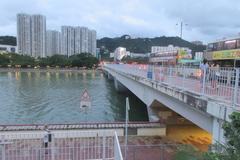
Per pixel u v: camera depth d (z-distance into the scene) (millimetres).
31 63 142625
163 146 13000
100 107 34500
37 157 10641
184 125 18406
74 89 54969
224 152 4445
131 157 11836
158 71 18766
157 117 18781
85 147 11695
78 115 28938
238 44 23562
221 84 9234
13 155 10664
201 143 14898
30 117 27766
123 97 44938
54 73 120625
